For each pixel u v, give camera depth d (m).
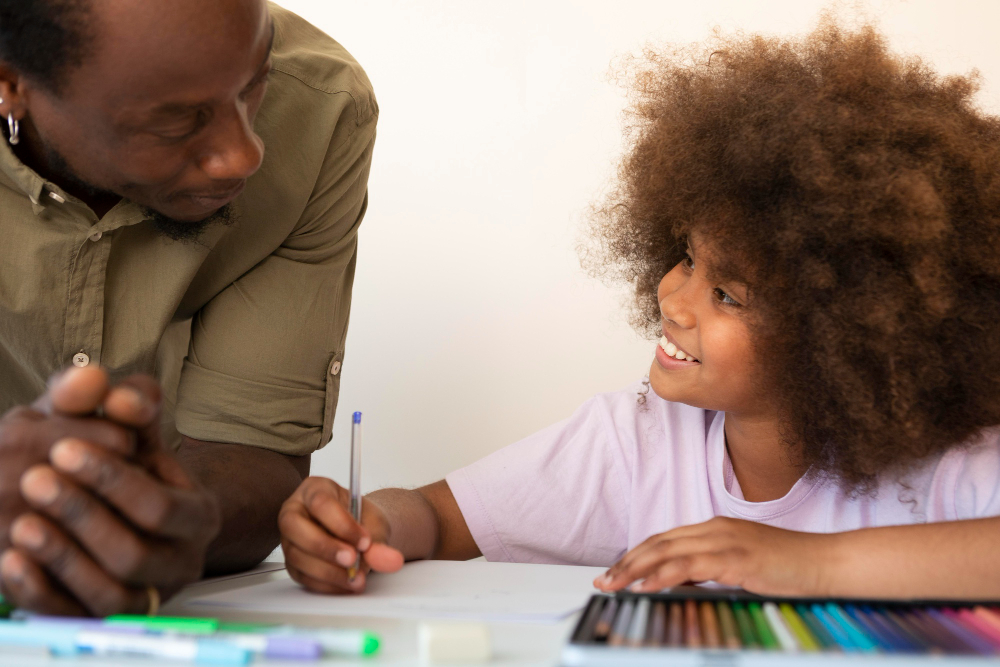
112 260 0.94
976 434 0.86
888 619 0.48
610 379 1.72
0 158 0.81
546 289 1.75
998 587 0.64
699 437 1.02
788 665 0.38
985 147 0.85
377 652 0.46
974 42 1.60
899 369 0.81
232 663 0.42
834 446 0.88
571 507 1.06
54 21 0.66
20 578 0.47
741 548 0.68
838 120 0.81
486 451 1.77
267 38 0.73
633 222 1.07
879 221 0.78
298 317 1.01
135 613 0.50
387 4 1.81
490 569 0.83
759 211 0.85
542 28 1.74
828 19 1.02
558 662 0.44
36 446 0.49
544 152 1.75
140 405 0.49
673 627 0.45
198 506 0.50
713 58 1.02
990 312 0.82
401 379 1.80
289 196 0.98
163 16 0.65
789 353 0.84
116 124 0.70
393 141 1.81
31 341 0.92
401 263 1.81
